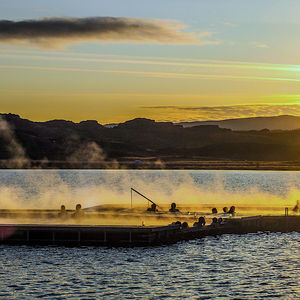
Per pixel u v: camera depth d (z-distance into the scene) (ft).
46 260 208.95
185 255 219.41
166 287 175.63
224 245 240.32
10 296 165.68
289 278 187.52
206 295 167.84
